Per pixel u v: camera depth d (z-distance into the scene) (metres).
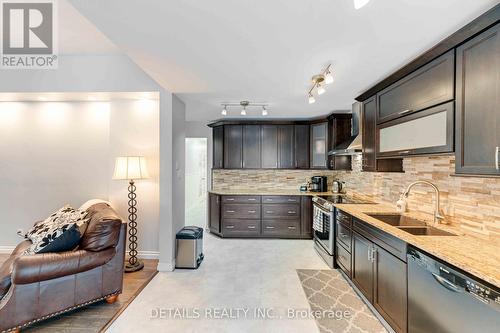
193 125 5.66
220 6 1.46
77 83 3.21
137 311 2.37
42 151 3.80
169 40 1.88
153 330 2.09
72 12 2.21
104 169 3.76
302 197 4.79
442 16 1.56
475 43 1.60
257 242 4.59
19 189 3.83
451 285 1.40
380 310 2.20
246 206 4.86
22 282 1.99
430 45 1.93
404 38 1.83
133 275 3.13
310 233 4.77
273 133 5.09
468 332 1.31
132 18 1.58
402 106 2.40
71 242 2.29
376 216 2.70
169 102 3.25
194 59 2.21
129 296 2.62
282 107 4.08
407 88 2.32
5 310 1.93
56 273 2.13
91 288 2.34
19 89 3.20
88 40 2.79
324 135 4.79
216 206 5.00
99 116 3.75
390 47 1.96
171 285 2.89
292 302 2.55
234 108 4.16
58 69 3.21
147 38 1.85
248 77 2.67
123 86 3.21
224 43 1.92
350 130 4.48
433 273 1.54
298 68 2.40
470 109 1.64
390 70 2.43
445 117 1.86
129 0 1.40
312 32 1.76
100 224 2.40
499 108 1.44
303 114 4.62
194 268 3.36
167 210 3.28
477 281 1.26
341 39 1.85
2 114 3.81
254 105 3.94
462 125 1.70
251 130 5.11
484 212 1.84
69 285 2.21
